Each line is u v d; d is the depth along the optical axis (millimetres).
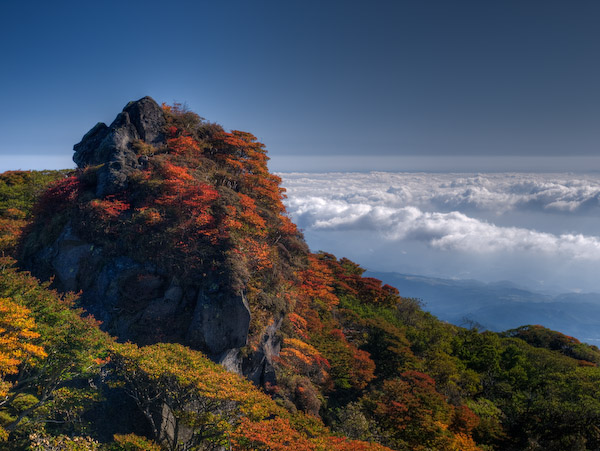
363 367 51781
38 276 40312
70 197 41906
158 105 56625
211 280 37594
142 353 27750
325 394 48594
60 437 22297
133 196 42844
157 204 41688
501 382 68000
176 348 30453
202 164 54125
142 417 29344
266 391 40219
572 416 55188
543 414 57219
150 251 38406
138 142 50438
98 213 40125
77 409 26297
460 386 64375
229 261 38688
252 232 44906
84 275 38969
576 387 61438
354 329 69000
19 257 42406
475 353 78125
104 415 28156
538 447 53250
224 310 36562
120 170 44031
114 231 39875
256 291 40875
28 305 25297
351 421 40875
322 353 51281
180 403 27609
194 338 36000
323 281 65250
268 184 60312
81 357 24469
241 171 63219
